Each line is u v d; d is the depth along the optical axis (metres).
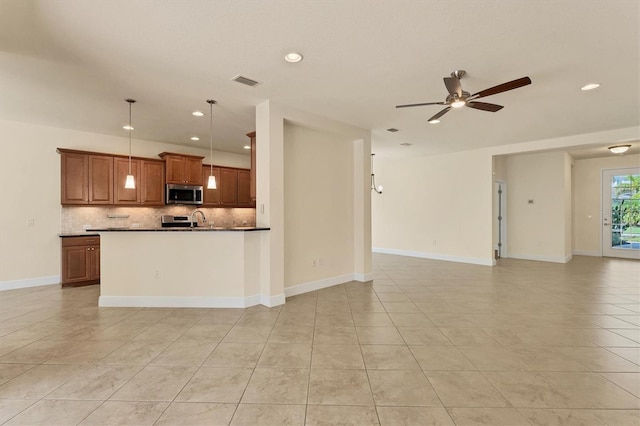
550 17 2.22
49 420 1.80
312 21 2.28
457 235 7.35
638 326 3.26
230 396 2.04
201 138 5.93
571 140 5.71
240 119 4.68
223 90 3.56
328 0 2.04
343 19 2.25
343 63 2.93
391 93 3.67
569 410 1.90
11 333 3.07
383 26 2.34
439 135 5.74
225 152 7.31
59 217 5.30
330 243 5.07
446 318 3.52
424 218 7.97
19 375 2.29
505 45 2.60
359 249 5.40
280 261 4.07
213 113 4.40
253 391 2.10
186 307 3.93
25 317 3.55
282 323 3.37
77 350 2.70
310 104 4.06
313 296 4.44
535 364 2.46
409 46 2.62
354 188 5.45
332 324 3.33
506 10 2.15
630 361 2.51
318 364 2.47
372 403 1.97
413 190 8.20
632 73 3.12
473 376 2.29
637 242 7.61
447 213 7.53
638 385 2.17
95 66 2.96
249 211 7.72
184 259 3.97
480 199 6.95
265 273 4.00
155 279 3.99
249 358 2.56
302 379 2.25
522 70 3.06
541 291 4.68
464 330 3.17
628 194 7.69
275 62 2.91
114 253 3.99
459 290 4.75
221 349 2.73
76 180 5.22
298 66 2.99
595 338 2.95
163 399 2.00
